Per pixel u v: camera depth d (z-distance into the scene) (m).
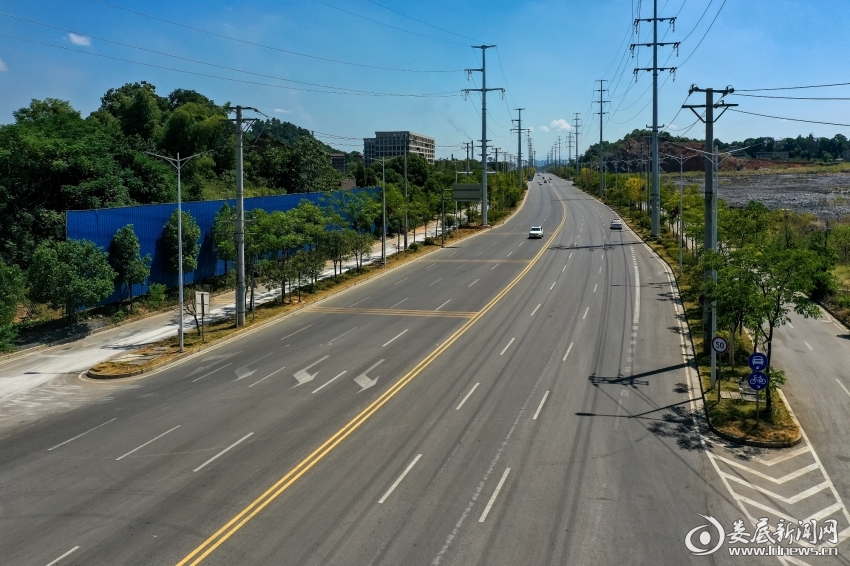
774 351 26.50
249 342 29.75
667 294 37.28
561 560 11.72
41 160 42.25
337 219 47.59
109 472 15.92
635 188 90.50
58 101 58.09
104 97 82.31
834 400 20.55
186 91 91.81
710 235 25.22
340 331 31.03
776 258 18.84
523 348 26.83
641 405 20.08
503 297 38.03
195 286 42.56
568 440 17.33
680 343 27.25
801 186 130.12
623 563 11.63
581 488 14.54
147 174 49.19
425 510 13.57
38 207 41.97
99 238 34.88
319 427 18.55
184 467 16.06
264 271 37.28
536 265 49.81
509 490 14.45
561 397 20.83
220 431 18.48
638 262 49.41
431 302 37.50
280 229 38.12
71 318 31.42
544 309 34.31
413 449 16.81
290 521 13.21
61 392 23.17
